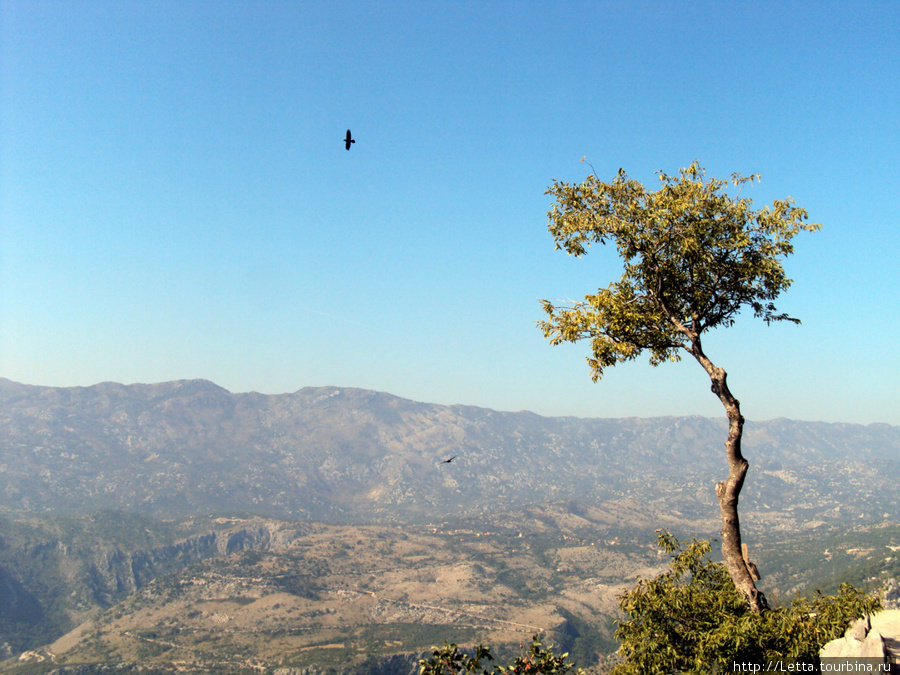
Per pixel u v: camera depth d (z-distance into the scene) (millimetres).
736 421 22141
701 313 25016
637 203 24500
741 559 21594
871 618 18641
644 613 21828
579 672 16156
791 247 23344
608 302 23656
